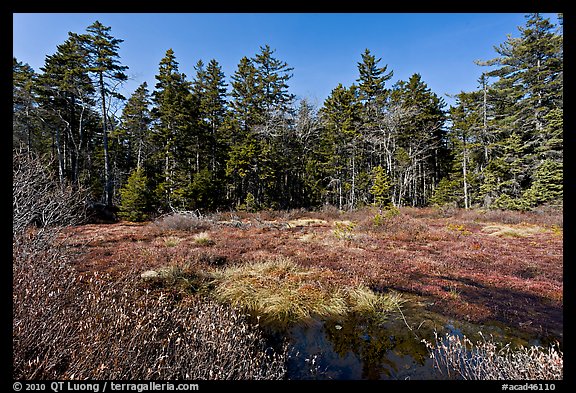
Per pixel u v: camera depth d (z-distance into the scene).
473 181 28.17
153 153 31.86
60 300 3.33
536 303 6.06
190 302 5.27
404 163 30.42
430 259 9.61
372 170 31.16
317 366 3.68
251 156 27.23
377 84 33.38
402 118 30.81
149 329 3.47
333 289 6.44
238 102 32.47
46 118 24.11
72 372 2.43
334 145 31.14
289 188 34.09
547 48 25.88
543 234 14.51
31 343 2.62
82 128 27.00
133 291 5.02
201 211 23.58
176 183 23.92
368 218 17.98
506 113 29.17
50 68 24.31
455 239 13.46
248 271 7.27
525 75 26.56
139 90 31.72
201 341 3.36
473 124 30.23
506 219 19.44
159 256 8.36
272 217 22.80
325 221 21.45
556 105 24.59
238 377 2.99
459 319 5.28
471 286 7.08
